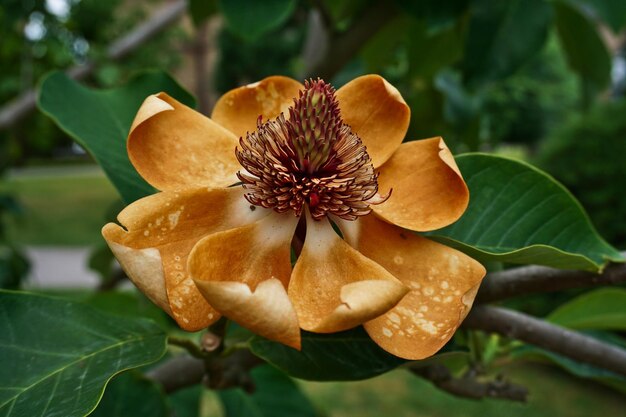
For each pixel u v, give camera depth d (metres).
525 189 0.55
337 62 0.77
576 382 2.01
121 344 0.53
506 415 1.78
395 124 0.54
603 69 0.96
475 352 0.62
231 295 0.45
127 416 0.57
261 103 0.55
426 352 0.48
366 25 0.76
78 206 5.45
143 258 0.46
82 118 0.59
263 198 0.52
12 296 0.53
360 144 0.53
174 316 0.47
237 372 0.57
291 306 0.45
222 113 0.55
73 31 1.88
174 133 0.53
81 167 9.65
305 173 0.53
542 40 0.75
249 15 0.71
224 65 4.90
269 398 0.76
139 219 0.50
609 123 1.95
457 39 0.86
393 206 0.52
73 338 0.52
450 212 0.51
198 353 0.54
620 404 1.86
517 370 2.10
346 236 0.52
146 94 0.62
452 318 0.49
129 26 2.19
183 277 0.49
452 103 1.00
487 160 0.56
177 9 1.29
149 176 0.52
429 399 1.85
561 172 1.99
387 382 1.94
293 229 0.52
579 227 0.54
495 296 0.55
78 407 0.49
